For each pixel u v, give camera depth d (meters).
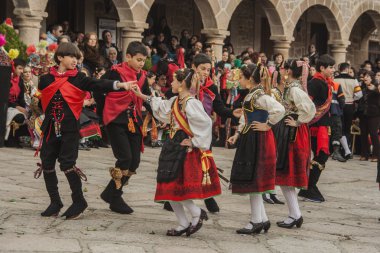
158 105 6.61
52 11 17.83
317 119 8.98
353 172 12.62
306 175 7.41
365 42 26.17
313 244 6.60
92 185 9.14
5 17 17.05
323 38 24.95
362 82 15.27
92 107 12.63
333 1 21.44
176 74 6.43
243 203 8.61
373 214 8.51
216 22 17.91
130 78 7.37
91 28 18.45
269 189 6.75
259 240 6.60
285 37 20.00
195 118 6.29
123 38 16.14
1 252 5.65
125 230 6.62
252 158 6.73
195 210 6.48
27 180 9.10
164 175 6.38
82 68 12.45
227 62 16.30
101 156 12.00
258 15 22.78
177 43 17.67
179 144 6.38
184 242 6.32
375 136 14.45
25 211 7.21
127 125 7.32
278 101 7.41
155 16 19.77
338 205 9.03
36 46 13.53
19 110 12.15
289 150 7.37
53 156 7.04
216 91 7.67
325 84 9.07
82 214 7.21
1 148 11.90
